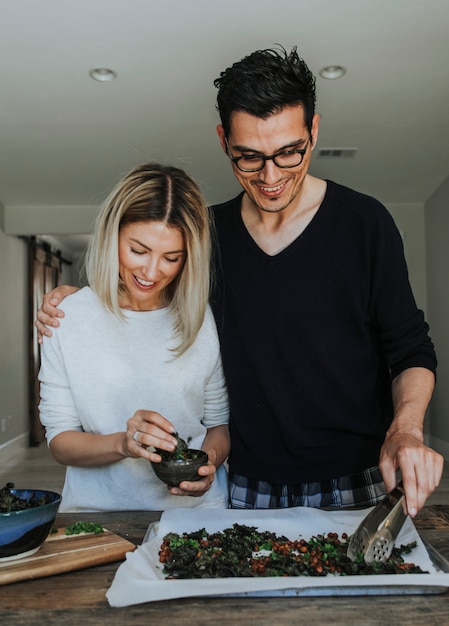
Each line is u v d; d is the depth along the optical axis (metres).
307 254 1.44
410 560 1.07
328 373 1.43
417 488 1.06
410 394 1.33
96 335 1.41
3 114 4.39
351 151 5.26
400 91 4.10
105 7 3.10
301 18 3.22
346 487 1.45
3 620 0.88
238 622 0.87
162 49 3.51
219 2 3.08
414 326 1.43
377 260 1.41
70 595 0.96
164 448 1.20
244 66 1.22
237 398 1.51
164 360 1.42
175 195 1.32
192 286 1.38
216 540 1.14
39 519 1.06
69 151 5.16
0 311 6.69
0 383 6.61
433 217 6.62
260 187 1.32
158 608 0.91
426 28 3.33
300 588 0.94
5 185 6.17
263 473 1.51
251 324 1.47
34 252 7.79
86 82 3.91
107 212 1.35
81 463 1.36
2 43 3.43
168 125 4.61
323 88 4.04
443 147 5.19
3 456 6.63
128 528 1.26
